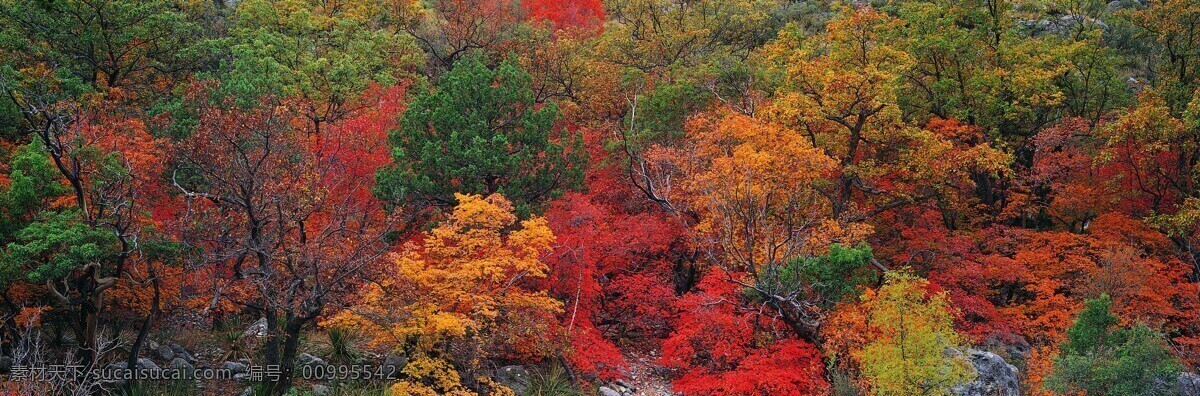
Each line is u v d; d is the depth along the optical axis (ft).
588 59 134.10
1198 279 92.58
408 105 94.07
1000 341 83.05
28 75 80.69
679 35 139.23
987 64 111.55
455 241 74.23
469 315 70.49
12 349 56.54
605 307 90.48
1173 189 101.50
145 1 101.40
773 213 86.94
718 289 80.12
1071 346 71.46
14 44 86.94
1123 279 82.99
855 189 104.94
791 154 84.58
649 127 102.47
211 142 60.75
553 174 87.25
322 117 94.99
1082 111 115.96
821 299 76.89
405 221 75.77
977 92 106.93
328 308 66.23
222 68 91.76
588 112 115.14
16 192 57.67
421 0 187.01
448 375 67.67
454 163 82.23
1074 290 86.48
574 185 88.33
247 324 79.05
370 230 68.18
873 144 98.12
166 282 66.85
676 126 104.27
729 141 91.50
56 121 61.16
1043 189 109.81
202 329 76.33
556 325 76.33
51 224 55.26
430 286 67.26
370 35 123.03
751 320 79.82
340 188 81.51
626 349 88.89
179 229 62.39
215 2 146.82
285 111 63.57
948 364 64.69
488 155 82.38
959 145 103.45
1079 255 90.43
